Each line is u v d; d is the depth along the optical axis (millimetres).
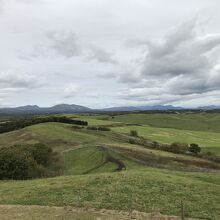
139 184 29047
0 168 46688
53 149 89688
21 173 47500
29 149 66375
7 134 125250
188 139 130750
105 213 21688
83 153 79188
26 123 152375
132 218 20781
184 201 24812
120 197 25141
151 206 23281
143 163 69125
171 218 21062
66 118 159250
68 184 29578
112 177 31875
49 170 62406
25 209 22719
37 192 27312
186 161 78312
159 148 99062
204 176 37750
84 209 22516
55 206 23312
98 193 26172
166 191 27281
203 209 23203
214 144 120125
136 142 103438
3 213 22031
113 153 76625
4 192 28609
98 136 112938
